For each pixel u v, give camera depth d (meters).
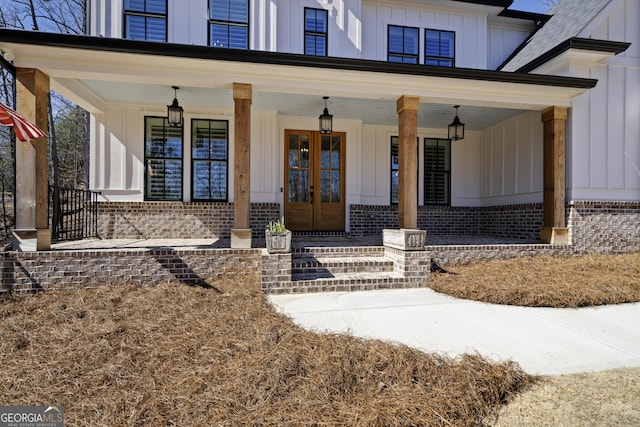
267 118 7.87
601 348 3.02
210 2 7.18
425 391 2.21
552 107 6.61
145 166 7.57
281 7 7.59
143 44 4.75
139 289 4.79
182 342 2.97
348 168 8.49
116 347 2.92
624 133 6.96
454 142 9.59
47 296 4.49
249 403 2.11
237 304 4.11
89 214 7.27
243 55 5.07
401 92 5.84
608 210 6.80
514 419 2.04
